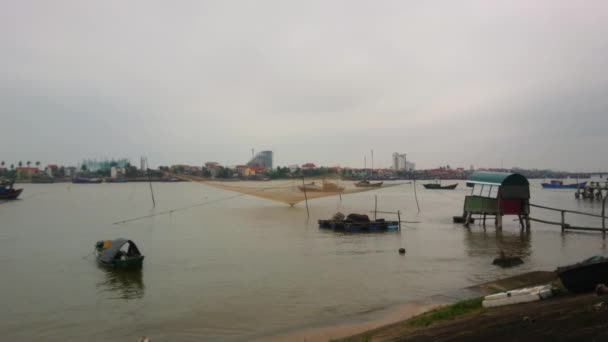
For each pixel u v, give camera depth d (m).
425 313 14.98
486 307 14.14
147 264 25.56
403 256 27.38
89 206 74.44
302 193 61.66
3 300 18.91
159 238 36.06
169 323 15.91
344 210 63.97
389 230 39.28
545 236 35.75
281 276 22.30
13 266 25.45
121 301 18.56
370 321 15.52
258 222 47.88
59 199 95.19
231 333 14.84
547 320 10.87
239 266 24.77
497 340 10.22
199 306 17.73
